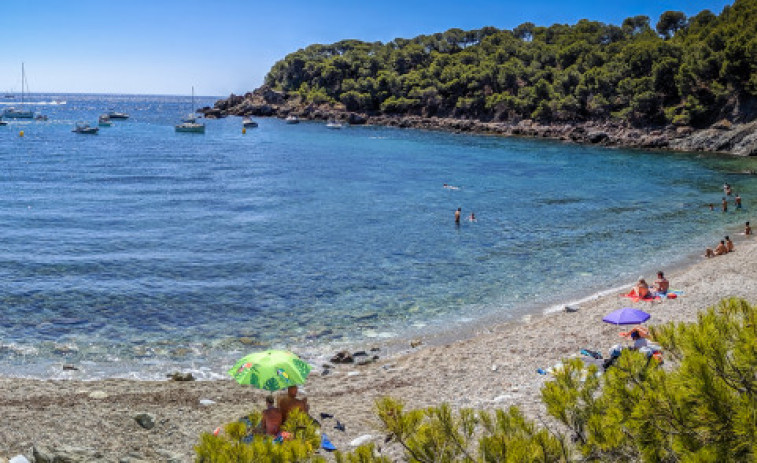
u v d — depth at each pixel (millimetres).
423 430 6016
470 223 39406
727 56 100562
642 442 5332
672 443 5117
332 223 39219
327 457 10484
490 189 54938
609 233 36312
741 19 118062
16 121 157000
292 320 21672
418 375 16422
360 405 14008
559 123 122312
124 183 56250
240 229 37094
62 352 18281
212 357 18312
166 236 34844
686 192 53188
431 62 174875
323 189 54188
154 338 19688
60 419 12148
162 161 75312
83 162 72688
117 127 141000
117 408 13203
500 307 23078
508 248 32500
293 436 6570
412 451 5969
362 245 33156
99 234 34969
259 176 62562
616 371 6160
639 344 14430
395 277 27094
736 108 98250
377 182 58906
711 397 4945
